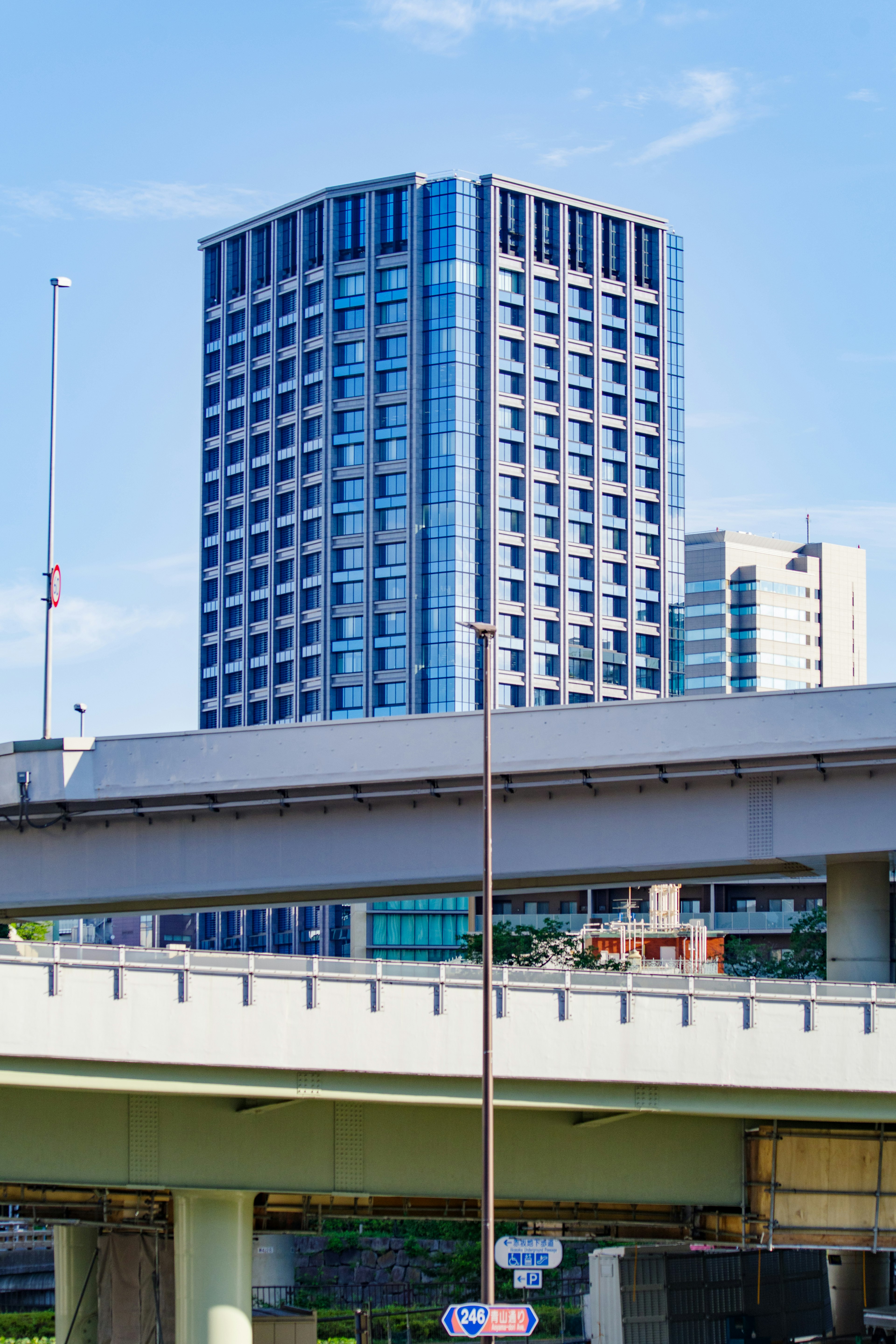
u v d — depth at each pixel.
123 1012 39.56
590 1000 43.56
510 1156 45.97
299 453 184.12
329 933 170.75
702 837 56.12
